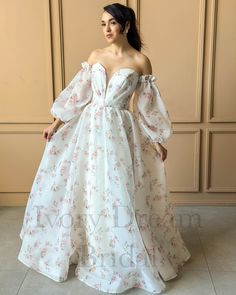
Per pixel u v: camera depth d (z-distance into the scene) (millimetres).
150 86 2070
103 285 1990
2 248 2416
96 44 2785
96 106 2053
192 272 2178
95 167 2021
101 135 2021
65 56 2805
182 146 2959
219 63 2814
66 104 2141
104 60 2043
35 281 2080
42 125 2908
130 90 2039
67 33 2768
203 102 2883
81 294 1971
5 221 2785
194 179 2994
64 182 2135
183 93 2861
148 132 2080
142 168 2088
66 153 2137
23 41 2768
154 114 2084
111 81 2014
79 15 2740
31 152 2957
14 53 2789
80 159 2078
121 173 1989
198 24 2750
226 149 2967
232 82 2842
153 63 2814
